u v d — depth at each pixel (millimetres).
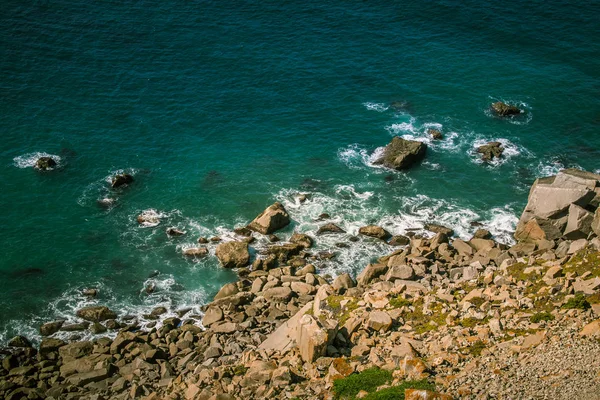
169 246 67688
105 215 71312
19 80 89062
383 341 45312
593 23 106500
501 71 95750
